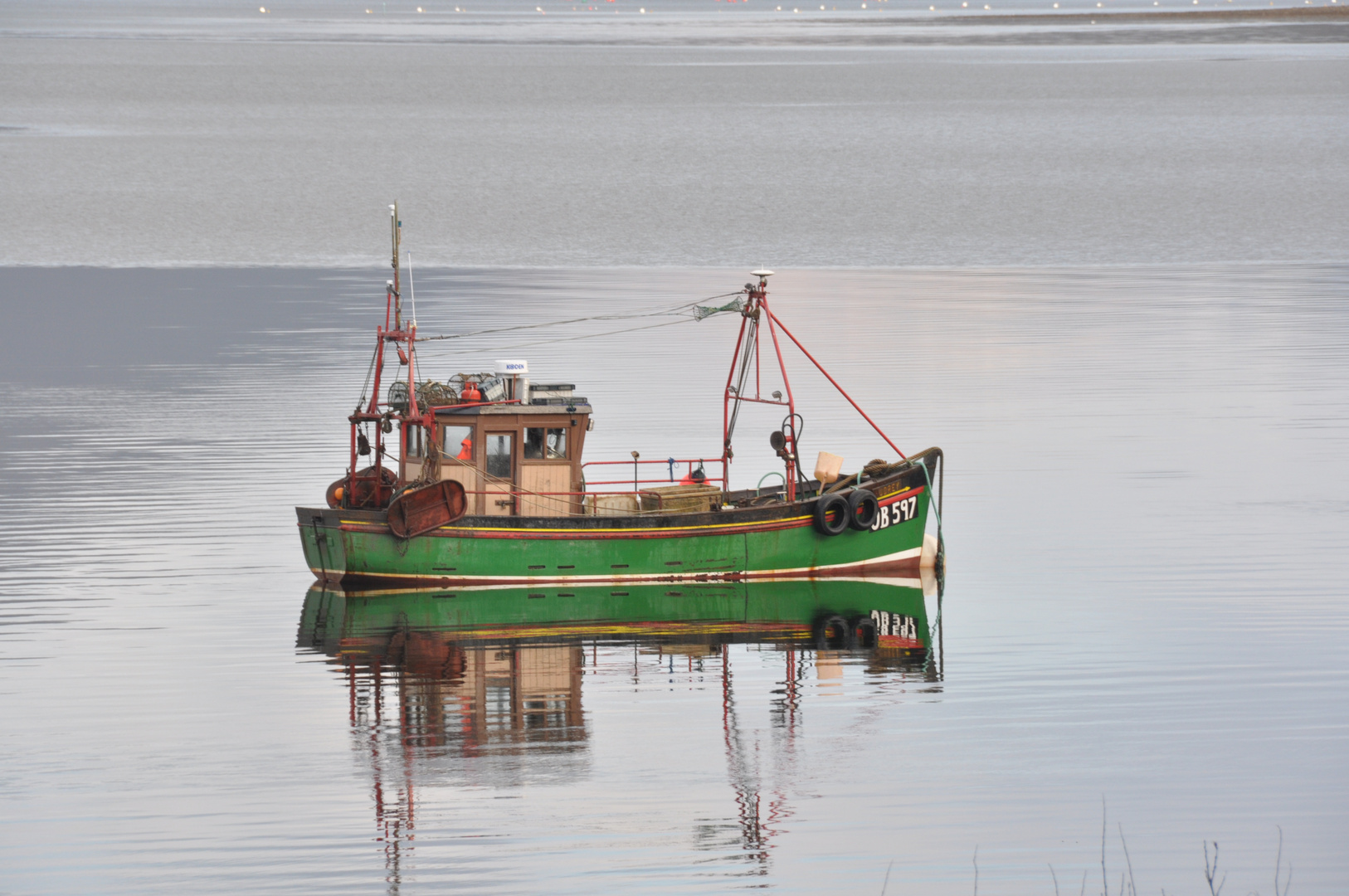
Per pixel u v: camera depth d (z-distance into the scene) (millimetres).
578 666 82312
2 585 97375
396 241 102312
